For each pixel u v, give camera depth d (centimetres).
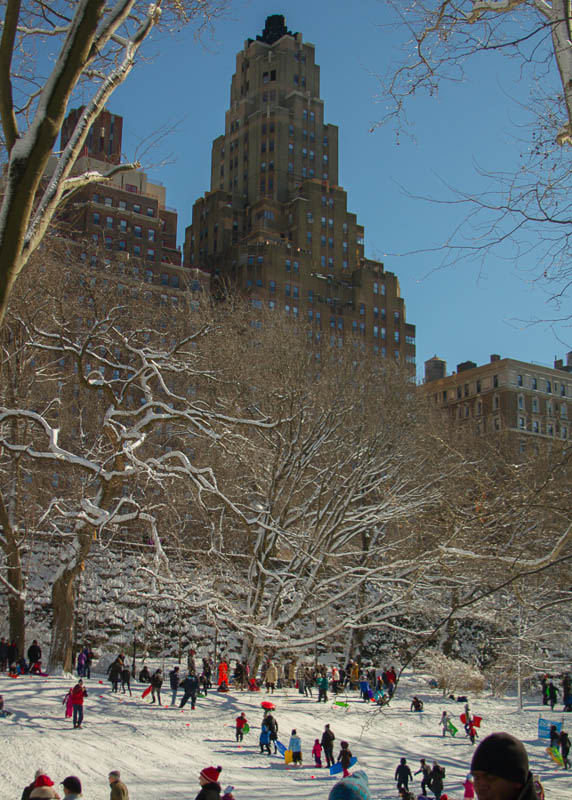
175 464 4400
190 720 3167
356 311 14688
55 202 837
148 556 4600
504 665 4794
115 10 809
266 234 14538
